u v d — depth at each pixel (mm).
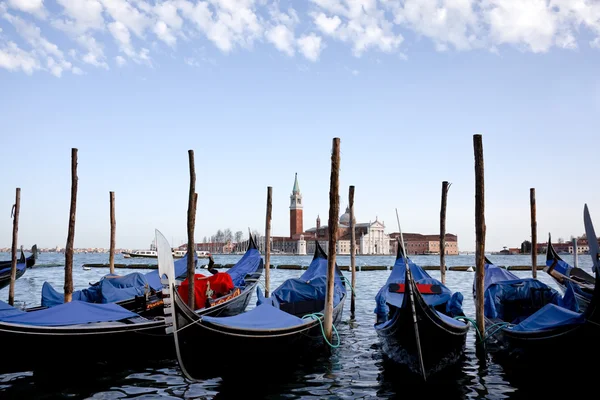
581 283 16500
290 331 11531
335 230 13508
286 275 53188
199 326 10172
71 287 16234
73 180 17000
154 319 13000
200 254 148625
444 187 21344
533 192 23766
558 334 9961
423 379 10266
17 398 9508
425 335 10328
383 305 14195
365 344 14609
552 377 10445
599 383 9766
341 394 9844
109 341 11867
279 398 9609
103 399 9500
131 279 17875
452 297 13547
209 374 10461
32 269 64938
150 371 11477
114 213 26812
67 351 11445
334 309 14859
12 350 11016
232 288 17391
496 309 14203
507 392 9867
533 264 23734
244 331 10680
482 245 13164
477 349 12711
